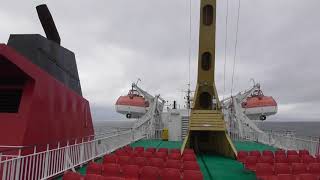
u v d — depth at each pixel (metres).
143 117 37.66
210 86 24.38
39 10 15.43
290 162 14.35
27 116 11.22
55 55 15.05
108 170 10.88
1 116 11.30
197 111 22.59
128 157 13.05
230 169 16.11
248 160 14.46
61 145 13.61
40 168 10.80
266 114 38.53
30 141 11.22
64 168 12.48
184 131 32.88
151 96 41.00
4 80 12.41
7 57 11.13
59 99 13.60
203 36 24.34
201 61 24.41
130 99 41.56
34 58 13.61
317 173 12.62
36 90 11.75
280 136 26.03
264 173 12.24
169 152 16.89
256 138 32.41
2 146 10.76
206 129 21.89
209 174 14.77
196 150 24.11
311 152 18.88
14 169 9.52
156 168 10.70
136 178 10.67
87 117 17.34
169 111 34.56
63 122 13.92
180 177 10.46
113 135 20.23
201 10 24.36
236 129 34.22
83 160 14.66
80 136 15.98
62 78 15.45
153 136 35.03
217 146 23.58
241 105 37.56
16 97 12.21
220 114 22.39
